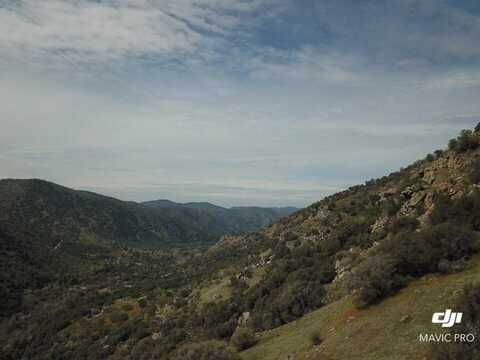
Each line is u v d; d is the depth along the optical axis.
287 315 32.53
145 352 52.56
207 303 64.31
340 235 52.25
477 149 34.84
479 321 12.95
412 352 14.27
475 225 23.73
